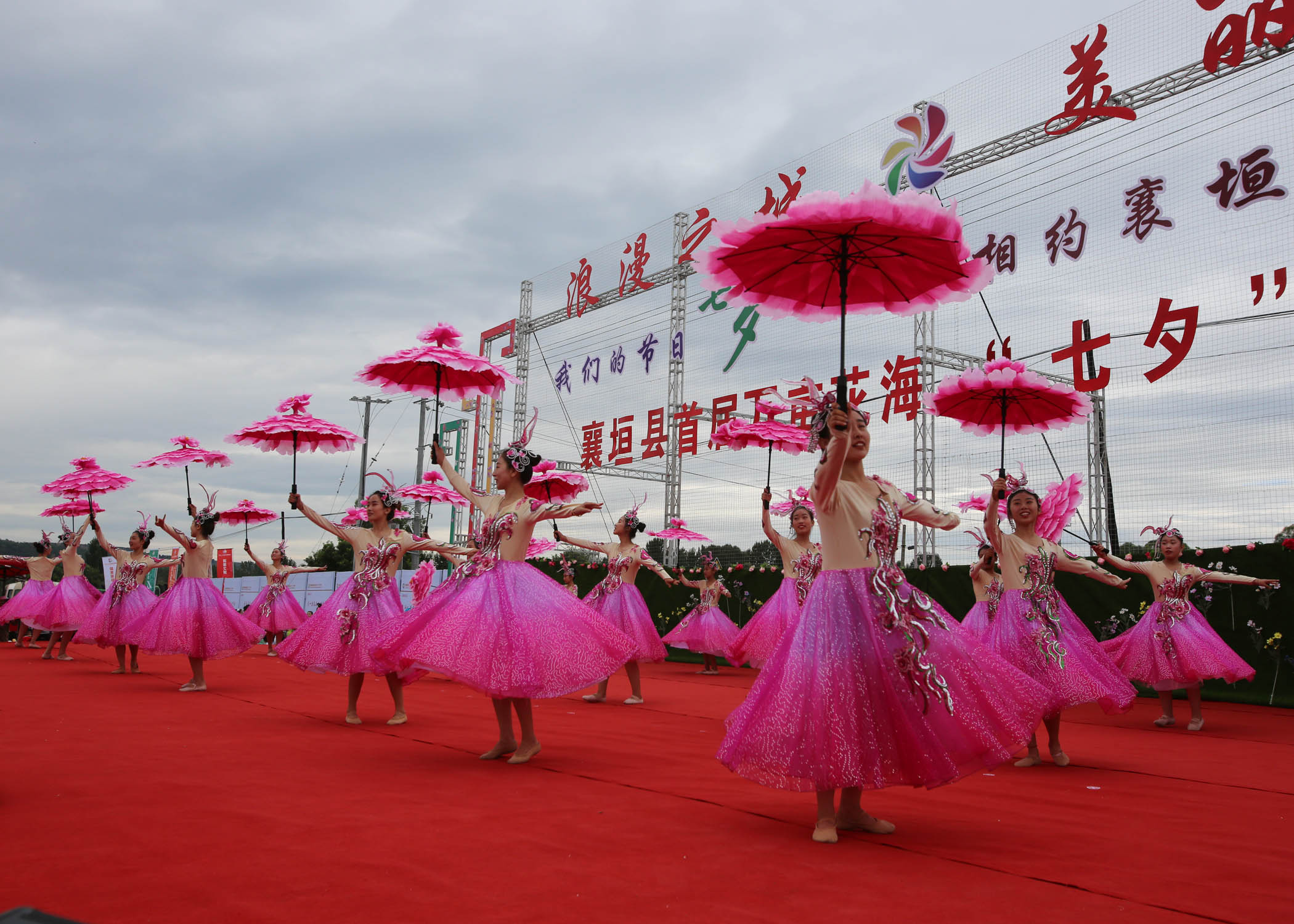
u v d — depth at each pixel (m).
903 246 3.22
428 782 3.89
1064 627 5.39
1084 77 9.71
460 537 19.80
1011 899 2.40
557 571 17.44
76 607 11.86
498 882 2.45
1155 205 9.15
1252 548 9.07
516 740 5.36
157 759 4.29
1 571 18.66
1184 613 7.11
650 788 3.84
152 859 2.61
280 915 2.17
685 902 2.32
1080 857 2.84
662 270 15.44
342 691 8.16
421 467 27.22
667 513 14.92
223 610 8.08
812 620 3.22
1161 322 9.07
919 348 11.06
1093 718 7.73
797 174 12.69
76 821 3.04
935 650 3.18
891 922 2.20
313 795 3.54
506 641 4.46
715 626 12.12
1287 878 2.63
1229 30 8.67
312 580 24.34
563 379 17.59
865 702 3.03
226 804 3.33
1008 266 10.31
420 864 2.60
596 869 2.59
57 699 6.92
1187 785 4.31
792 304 3.86
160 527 8.05
